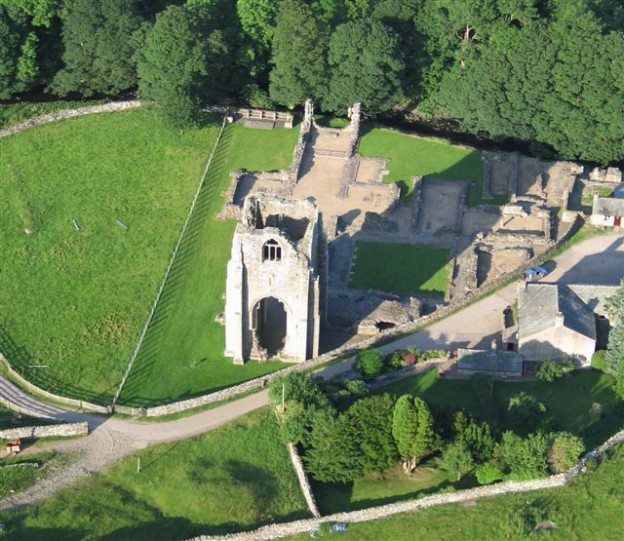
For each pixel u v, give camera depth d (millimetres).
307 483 195875
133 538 191000
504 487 192625
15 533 191500
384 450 195500
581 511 189000
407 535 187375
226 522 192625
